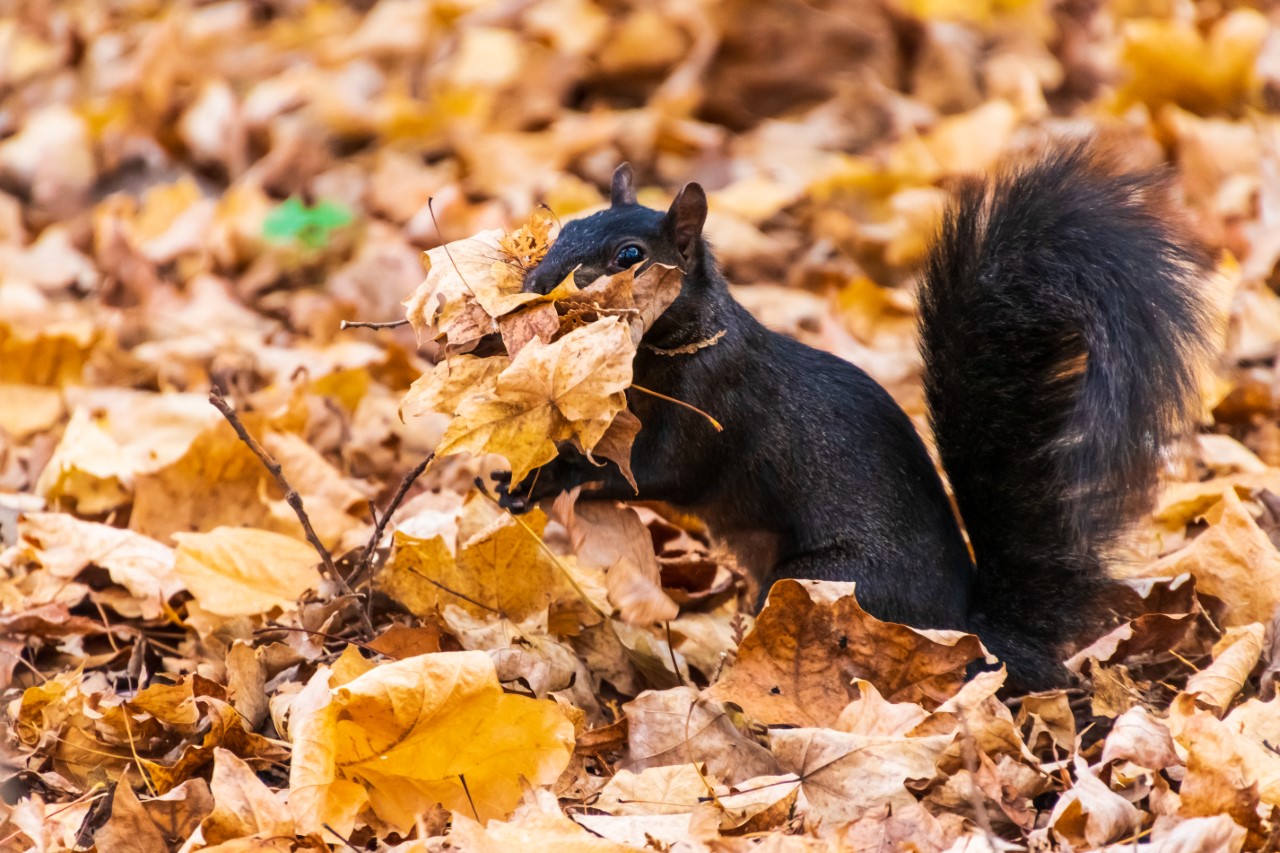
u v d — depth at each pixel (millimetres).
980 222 8391
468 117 17094
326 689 6805
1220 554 8352
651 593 7426
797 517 8422
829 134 16703
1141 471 7691
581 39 17672
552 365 6559
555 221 8320
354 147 16984
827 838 5922
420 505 9711
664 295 7074
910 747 6398
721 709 6934
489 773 6461
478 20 18500
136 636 8273
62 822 6316
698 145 16172
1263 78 16062
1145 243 8055
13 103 18812
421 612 7938
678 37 17484
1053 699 7070
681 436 8312
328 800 6156
